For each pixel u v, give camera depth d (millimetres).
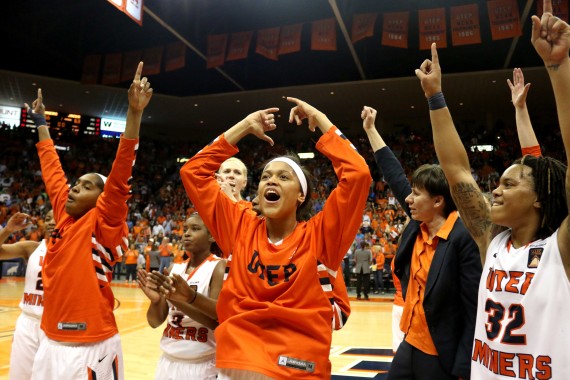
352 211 2180
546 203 1780
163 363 3047
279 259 2148
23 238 17000
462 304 2451
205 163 2447
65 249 3023
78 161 23797
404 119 24578
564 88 1683
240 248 2256
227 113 23891
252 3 15969
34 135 24141
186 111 23625
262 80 21750
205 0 15734
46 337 3008
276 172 2289
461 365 2336
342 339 7535
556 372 1605
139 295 13031
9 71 19359
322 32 15195
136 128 2951
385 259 14742
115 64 18469
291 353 1979
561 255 1676
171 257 15625
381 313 10602
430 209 2643
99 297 2998
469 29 14055
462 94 20469
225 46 16453
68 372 2879
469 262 2432
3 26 17672
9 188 20891
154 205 21281
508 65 18047
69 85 20484
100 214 3047
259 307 2070
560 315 1638
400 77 18844
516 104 2775
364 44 18172
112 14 17047
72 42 19016
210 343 2945
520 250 1792
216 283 3025
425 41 14391
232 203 2432
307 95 20922
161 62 17781
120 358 3129
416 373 2510
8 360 5660
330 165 23344
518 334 1689
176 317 3006
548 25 1708
